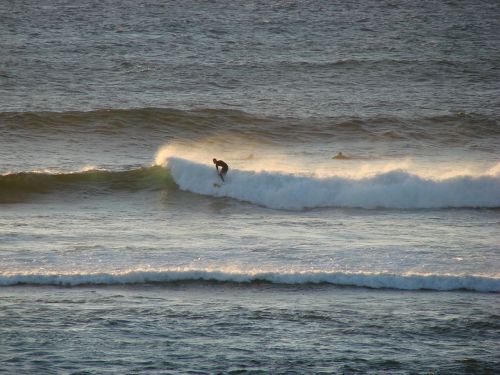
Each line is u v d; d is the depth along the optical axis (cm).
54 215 8150
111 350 5016
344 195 8856
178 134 13038
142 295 5891
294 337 5262
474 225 8044
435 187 8950
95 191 9181
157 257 6550
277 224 7925
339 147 12569
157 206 8694
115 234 7306
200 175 9200
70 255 6538
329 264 6469
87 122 12988
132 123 13138
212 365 4866
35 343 5062
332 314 5634
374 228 7788
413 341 5250
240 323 5453
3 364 4778
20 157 11288
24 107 14138
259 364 4891
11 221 7762
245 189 9000
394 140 13038
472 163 11281
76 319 5431
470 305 5844
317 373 4803
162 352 5012
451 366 4928
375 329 5409
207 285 6097
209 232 7475
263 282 6153
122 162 11262
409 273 6284
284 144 12812
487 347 5194
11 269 6172
